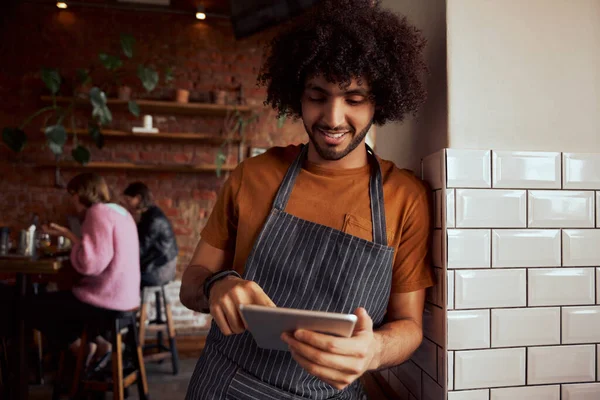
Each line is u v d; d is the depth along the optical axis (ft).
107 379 8.98
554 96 3.68
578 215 3.59
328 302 3.31
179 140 15.38
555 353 3.53
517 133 3.63
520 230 3.52
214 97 15.19
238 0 11.99
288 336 2.31
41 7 14.83
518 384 3.49
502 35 3.64
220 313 2.82
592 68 3.74
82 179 9.80
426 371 3.80
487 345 3.46
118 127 15.25
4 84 14.67
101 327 8.30
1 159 14.67
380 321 3.54
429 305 3.74
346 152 3.33
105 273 8.46
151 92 15.30
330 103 3.22
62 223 14.84
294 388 3.26
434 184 3.66
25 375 8.13
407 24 3.70
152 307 14.78
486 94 3.60
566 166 3.59
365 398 3.92
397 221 3.50
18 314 8.07
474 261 3.47
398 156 4.78
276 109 4.08
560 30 3.71
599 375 3.57
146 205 12.14
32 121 14.76
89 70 14.96
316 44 3.16
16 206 14.70
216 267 3.85
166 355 11.37
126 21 15.23
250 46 15.81
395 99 3.42
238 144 15.78
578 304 3.56
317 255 3.32
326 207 3.48
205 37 15.62
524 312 3.51
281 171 3.66
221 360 3.46
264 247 3.38
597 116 3.73
